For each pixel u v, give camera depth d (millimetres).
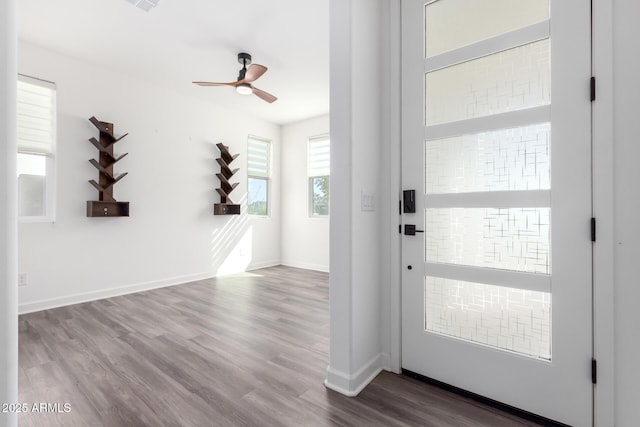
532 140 1553
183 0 2484
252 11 2623
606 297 1358
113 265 3678
